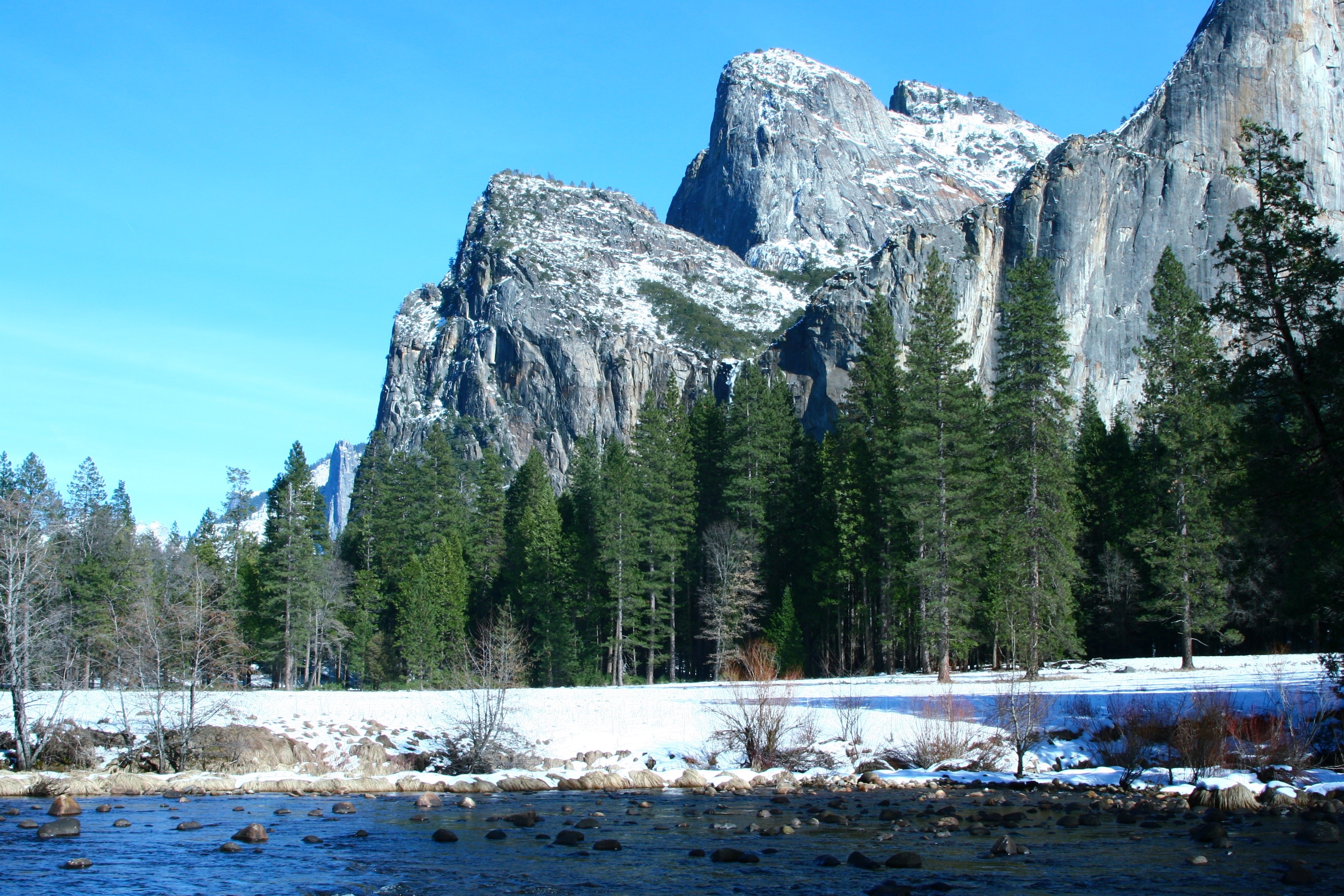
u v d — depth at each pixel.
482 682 30.61
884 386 66.69
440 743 30.39
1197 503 49.44
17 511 29.22
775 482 73.69
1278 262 26.06
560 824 19.88
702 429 82.69
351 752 29.56
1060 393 47.62
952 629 48.91
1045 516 46.09
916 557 55.69
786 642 61.44
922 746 27.97
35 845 17.53
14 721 29.38
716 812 21.28
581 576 71.69
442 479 92.31
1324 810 19.25
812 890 13.43
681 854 16.38
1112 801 21.38
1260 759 24.50
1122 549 65.44
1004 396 48.66
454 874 14.93
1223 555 49.28
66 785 25.02
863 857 15.25
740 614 64.50
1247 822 18.38
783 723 30.08
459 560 79.25
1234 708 26.45
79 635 39.50
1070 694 33.06
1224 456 27.69
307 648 73.94
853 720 30.11
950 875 14.18
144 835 18.58
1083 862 15.02
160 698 28.33
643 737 30.78
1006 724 27.22
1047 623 45.72
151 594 33.81
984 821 19.33
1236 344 27.09
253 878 14.70
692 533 74.75
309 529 81.25
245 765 28.36
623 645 66.81
